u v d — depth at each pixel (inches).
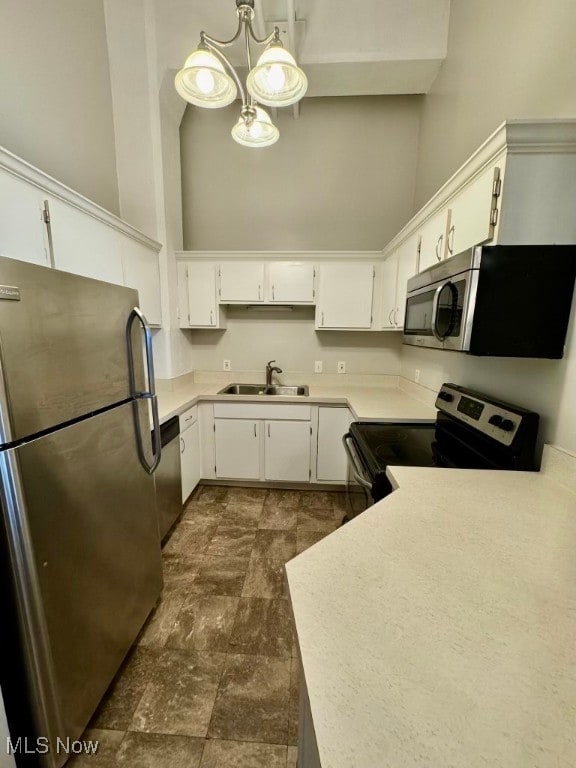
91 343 43.9
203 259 110.5
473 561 28.6
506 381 56.1
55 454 38.0
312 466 108.7
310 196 117.3
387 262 104.3
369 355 123.6
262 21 78.1
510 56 59.3
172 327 108.7
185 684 51.0
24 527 34.2
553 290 43.4
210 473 111.4
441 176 91.3
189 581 71.7
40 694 37.0
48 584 37.2
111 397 48.4
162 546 83.3
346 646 20.6
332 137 114.1
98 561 45.9
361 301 110.3
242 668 53.4
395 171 114.4
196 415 105.5
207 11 88.1
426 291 62.9
